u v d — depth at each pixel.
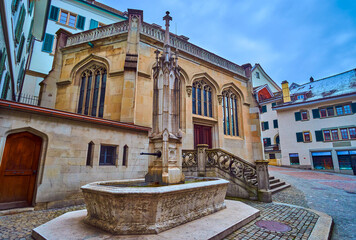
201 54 15.42
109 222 3.97
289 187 12.21
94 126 7.85
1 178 5.89
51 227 4.15
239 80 17.83
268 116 35.03
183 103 13.56
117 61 11.85
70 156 7.09
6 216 5.55
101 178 7.77
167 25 6.80
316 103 27.70
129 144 8.87
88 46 12.95
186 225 4.33
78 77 12.99
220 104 15.55
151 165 5.64
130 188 3.93
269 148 33.44
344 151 24.88
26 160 6.41
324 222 5.27
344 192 10.66
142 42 12.14
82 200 7.16
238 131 17.00
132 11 12.48
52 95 12.66
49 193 6.49
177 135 5.89
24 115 6.29
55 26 20.53
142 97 11.38
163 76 6.13
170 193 4.06
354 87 26.28
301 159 28.19
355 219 6.07
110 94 11.31
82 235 3.70
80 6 22.12
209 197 5.38
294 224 5.10
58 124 6.94
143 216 3.88
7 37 7.41
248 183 8.64
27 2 11.15
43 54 19.67
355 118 24.59
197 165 10.07
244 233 4.39
